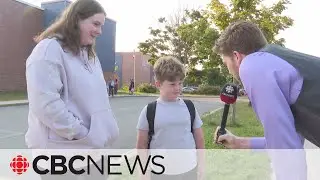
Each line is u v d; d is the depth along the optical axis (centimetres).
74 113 237
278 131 174
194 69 4256
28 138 242
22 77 3053
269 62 186
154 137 285
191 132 293
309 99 181
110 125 254
